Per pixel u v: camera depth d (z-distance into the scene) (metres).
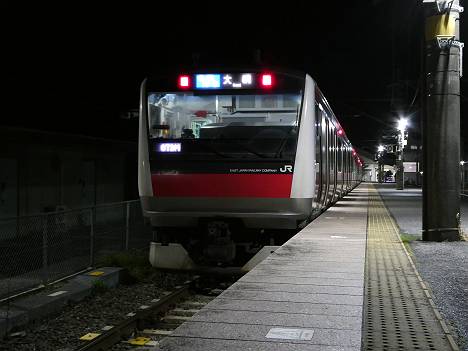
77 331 7.21
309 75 9.05
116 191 22.59
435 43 9.89
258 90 8.91
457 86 9.96
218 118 8.96
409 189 42.97
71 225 10.52
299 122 8.75
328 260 7.29
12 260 9.01
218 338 3.94
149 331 6.97
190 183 8.93
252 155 8.77
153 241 9.84
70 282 9.63
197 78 9.09
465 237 10.69
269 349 3.69
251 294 5.33
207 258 9.22
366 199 24.69
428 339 4.27
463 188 41.72
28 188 16.72
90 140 19.59
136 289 10.09
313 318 4.48
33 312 7.68
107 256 11.40
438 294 6.12
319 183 10.31
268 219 8.84
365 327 4.59
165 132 9.11
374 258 7.87
